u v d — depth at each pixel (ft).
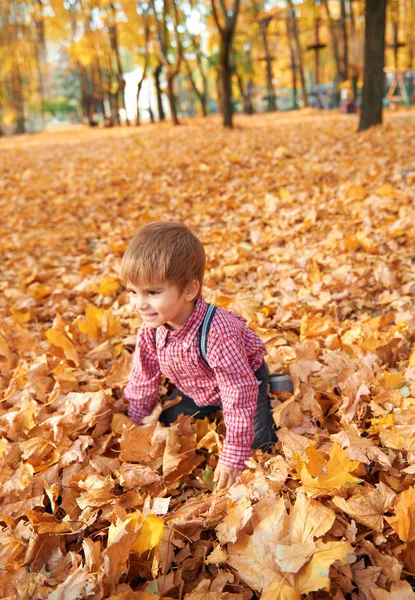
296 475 5.86
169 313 5.80
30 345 10.06
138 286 5.71
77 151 47.21
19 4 95.66
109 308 11.96
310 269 12.07
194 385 6.79
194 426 7.11
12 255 17.08
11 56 107.14
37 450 6.69
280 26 127.54
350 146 30.19
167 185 25.52
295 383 7.64
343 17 91.09
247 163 28.14
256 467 6.06
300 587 4.46
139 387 7.28
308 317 9.61
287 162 27.27
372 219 15.51
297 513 5.04
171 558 5.16
